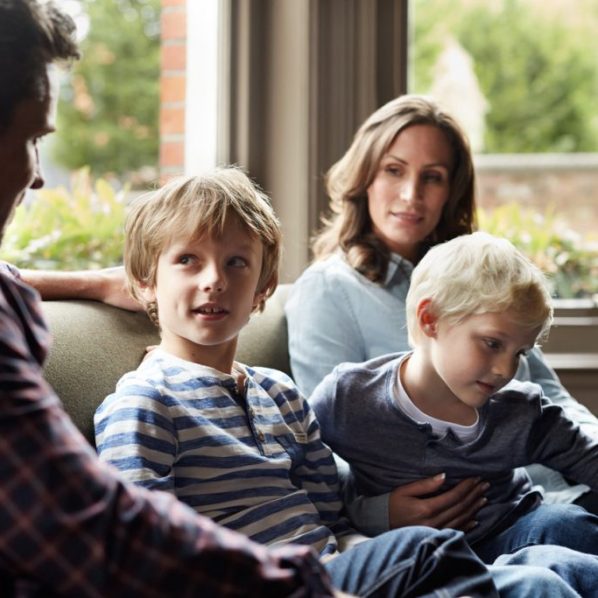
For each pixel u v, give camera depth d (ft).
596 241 9.32
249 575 2.74
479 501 5.09
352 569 3.96
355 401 5.15
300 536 4.52
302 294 6.39
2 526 2.53
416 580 3.86
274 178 8.12
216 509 4.42
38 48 2.88
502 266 4.76
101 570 2.58
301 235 8.07
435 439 5.04
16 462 2.54
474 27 23.52
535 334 4.79
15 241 7.38
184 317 4.63
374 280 6.38
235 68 7.97
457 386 4.83
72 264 7.57
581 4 23.44
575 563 4.47
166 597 2.65
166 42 8.80
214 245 4.61
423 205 6.49
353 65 8.09
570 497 5.90
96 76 23.67
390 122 6.55
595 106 23.48
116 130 23.81
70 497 2.58
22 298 2.98
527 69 23.58
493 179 13.69
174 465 4.38
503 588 4.04
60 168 23.62
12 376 2.60
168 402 4.41
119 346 4.88
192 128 8.05
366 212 6.71
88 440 4.39
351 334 6.23
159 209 4.74
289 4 8.02
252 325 6.05
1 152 2.90
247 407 4.74
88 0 23.35
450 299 4.78
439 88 23.39
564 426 5.18
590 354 8.64
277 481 4.64
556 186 13.62
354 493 5.34
